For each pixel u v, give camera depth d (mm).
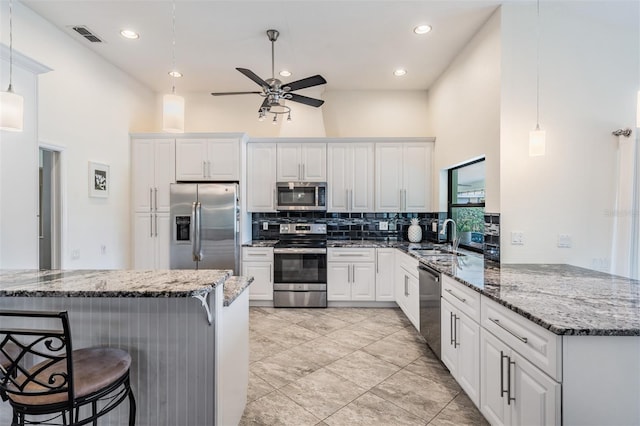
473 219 3551
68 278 1601
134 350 1595
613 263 2584
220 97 4746
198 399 1587
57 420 1641
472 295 2018
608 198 2625
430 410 2068
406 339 3186
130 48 3436
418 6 2693
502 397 1671
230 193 4043
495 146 2727
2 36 2568
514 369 1578
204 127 4750
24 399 1186
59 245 3090
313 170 4492
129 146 4137
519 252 2662
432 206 4426
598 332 1265
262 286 4199
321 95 4648
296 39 3238
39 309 1594
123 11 2791
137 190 4184
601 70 2631
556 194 2639
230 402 1749
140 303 1592
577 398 1290
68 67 3162
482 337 1890
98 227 3576
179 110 2109
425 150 4426
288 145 4500
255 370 2568
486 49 2881
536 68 2641
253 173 4512
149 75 4125
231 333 1772
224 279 1623
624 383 1288
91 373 1295
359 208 4484
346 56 3594
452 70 3693
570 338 1291
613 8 2533
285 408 2084
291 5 2701
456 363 2260
